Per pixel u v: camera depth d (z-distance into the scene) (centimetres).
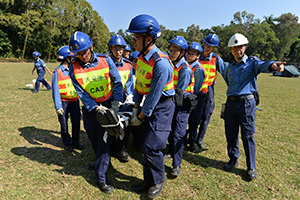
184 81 330
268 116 686
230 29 6153
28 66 2519
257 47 6100
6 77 1355
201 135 438
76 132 407
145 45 252
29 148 405
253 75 318
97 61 293
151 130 271
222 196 293
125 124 281
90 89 291
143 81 265
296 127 580
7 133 468
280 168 365
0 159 360
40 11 3944
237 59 324
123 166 360
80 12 4847
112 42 395
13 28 3897
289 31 6425
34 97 817
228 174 344
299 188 313
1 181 302
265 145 458
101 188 295
